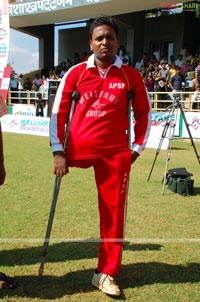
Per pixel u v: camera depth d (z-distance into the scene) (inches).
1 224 192.7
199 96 616.1
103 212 128.0
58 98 124.3
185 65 761.0
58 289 130.9
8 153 429.7
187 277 142.0
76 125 124.3
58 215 208.2
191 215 213.2
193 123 545.0
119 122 125.0
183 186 254.4
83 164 127.9
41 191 259.3
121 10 872.9
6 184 277.9
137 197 247.4
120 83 121.6
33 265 148.3
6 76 319.0
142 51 957.8
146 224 196.9
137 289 132.6
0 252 159.6
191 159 398.6
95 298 126.0
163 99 698.8
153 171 331.6
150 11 994.1
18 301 122.6
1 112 120.6
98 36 116.7
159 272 145.3
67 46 1184.2
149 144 492.1
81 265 149.3
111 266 128.4
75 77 122.0
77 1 863.7
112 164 124.5
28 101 885.8
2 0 299.3
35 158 397.1
